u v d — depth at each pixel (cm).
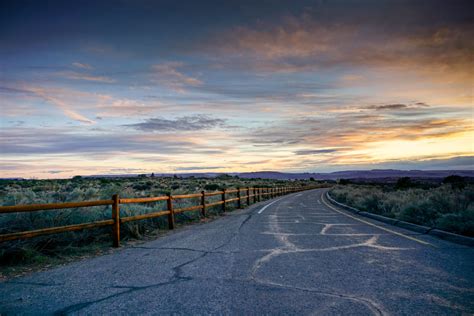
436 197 1256
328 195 3688
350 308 393
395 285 477
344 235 924
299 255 673
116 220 822
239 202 2025
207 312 385
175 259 652
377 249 730
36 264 641
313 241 832
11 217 771
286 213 1616
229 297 432
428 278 509
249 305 404
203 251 723
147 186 3794
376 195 1756
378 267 577
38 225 779
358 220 1299
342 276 523
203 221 1352
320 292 450
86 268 600
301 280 504
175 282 500
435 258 641
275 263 609
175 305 407
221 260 636
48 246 749
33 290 476
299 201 2692
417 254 678
